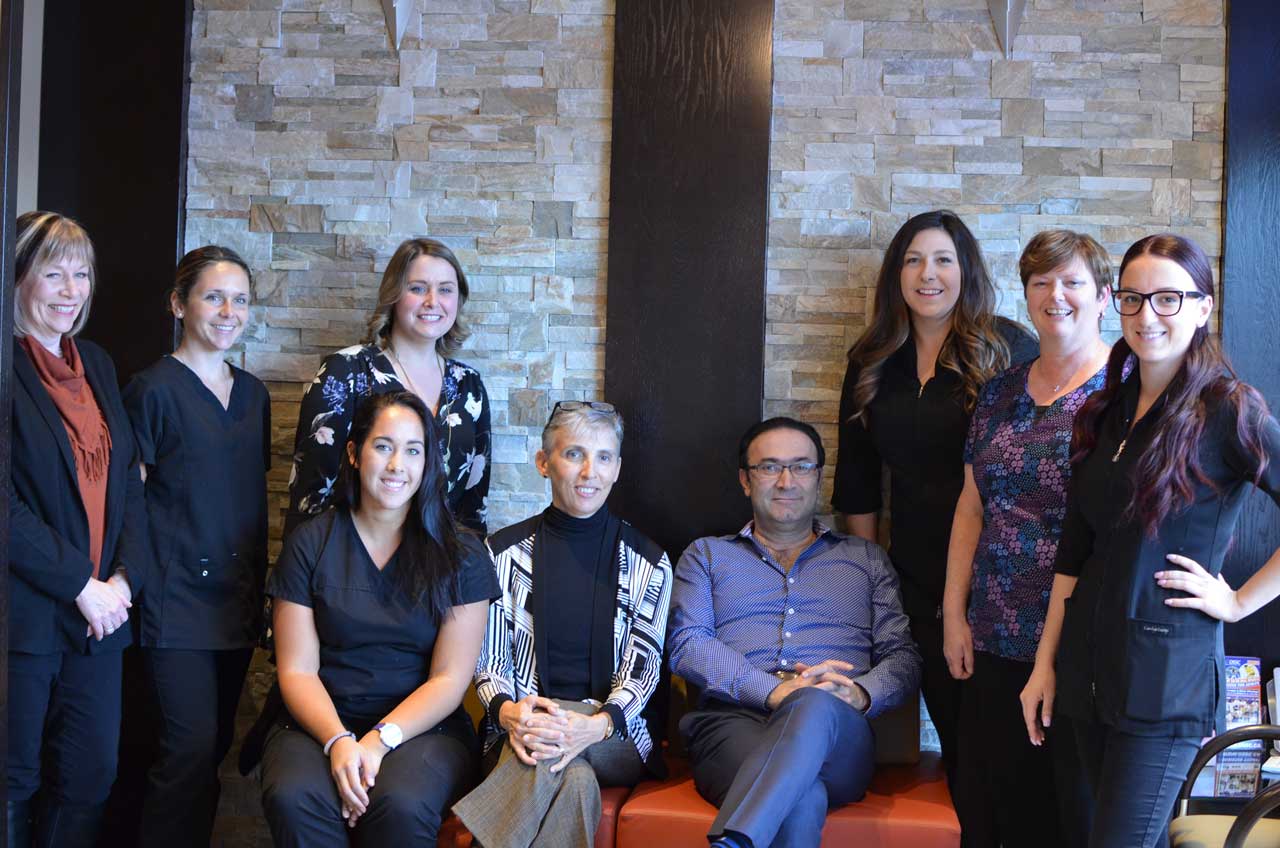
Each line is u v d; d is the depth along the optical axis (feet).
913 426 9.65
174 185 10.95
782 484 9.55
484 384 10.91
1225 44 10.37
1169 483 6.84
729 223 10.55
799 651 9.39
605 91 10.80
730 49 10.56
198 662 9.15
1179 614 6.87
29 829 8.99
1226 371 7.00
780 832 7.89
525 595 9.34
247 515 9.47
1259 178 10.26
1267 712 9.89
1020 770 8.59
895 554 9.99
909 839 8.21
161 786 9.04
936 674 9.72
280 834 7.84
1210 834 7.31
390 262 10.11
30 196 11.28
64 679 8.44
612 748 8.77
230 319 9.38
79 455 8.45
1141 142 10.44
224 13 11.10
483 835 8.07
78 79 11.05
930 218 9.62
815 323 10.66
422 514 8.66
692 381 10.59
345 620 8.56
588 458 9.31
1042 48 10.52
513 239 10.87
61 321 8.44
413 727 8.34
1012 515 8.46
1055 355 8.38
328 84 11.03
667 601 9.50
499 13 10.89
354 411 9.75
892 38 10.62
